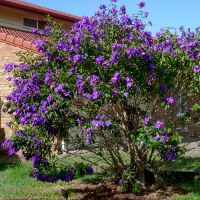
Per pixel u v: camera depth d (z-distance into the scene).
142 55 5.16
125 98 5.05
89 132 5.09
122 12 6.15
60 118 5.36
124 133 5.87
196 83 5.66
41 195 6.30
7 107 5.77
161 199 5.73
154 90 5.36
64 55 5.52
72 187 6.76
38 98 5.32
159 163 6.64
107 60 5.39
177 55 5.53
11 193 6.46
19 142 5.59
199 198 5.59
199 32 6.13
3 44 10.62
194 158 9.02
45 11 15.81
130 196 5.95
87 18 5.94
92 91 5.13
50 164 5.89
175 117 6.47
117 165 6.27
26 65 6.10
